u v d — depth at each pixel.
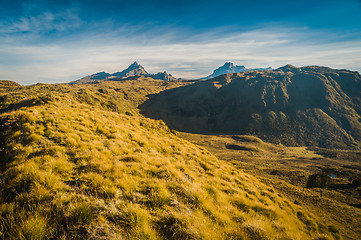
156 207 6.00
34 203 5.20
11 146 9.48
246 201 9.50
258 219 7.73
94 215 4.92
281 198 15.54
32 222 4.27
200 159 16.55
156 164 10.31
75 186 6.43
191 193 7.39
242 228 6.27
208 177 12.73
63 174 7.25
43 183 6.09
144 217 5.12
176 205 6.41
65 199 5.38
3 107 25.38
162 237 4.77
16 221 4.41
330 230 13.02
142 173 8.48
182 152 16.41
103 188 6.32
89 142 11.30
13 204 4.98
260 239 6.03
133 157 10.28
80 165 8.30
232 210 7.71
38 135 10.63
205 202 7.18
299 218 13.33
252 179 18.78
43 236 4.18
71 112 16.12
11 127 11.51
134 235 4.50
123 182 6.88
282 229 7.75
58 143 10.42
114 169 7.93
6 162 8.38
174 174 9.26
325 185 127.38
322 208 66.75
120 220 4.94
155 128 23.08
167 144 17.44
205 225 5.42
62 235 4.29
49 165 7.42
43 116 13.65
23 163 7.46
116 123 17.94
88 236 4.39
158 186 7.12
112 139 13.09
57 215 4.81
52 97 20.09
